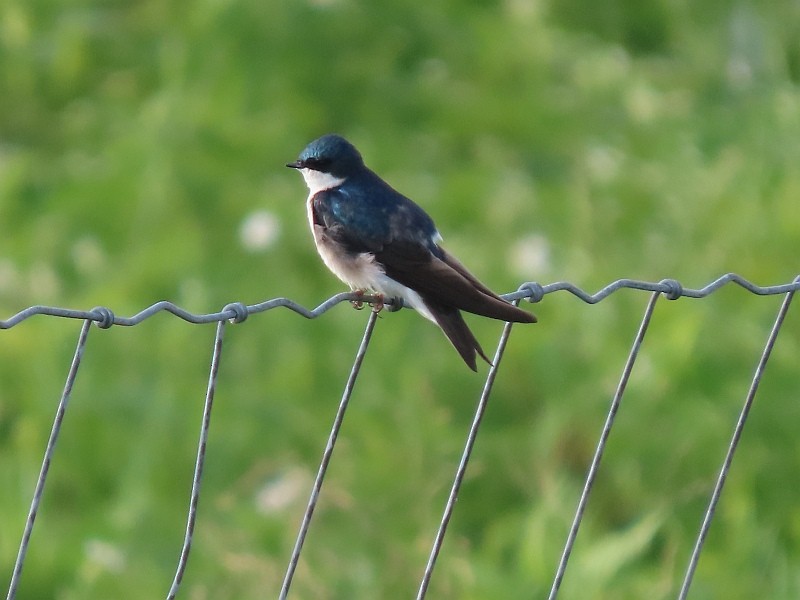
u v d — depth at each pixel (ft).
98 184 47.32
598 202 47.09
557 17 65.05
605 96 57.82
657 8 65.26
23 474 35.42
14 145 55.36
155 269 42.55
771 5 64.69
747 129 52.80
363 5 56.90
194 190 45.68
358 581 30.12
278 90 53.88
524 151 53.72
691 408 34.47
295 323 40.16
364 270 24.13
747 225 42.16
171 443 35.58
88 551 31.73
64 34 59.77
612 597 29.91
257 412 36.37
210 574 30.78
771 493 32.94
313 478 33.81
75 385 37.47
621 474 33.94
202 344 39.81
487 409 37.40
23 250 45.55
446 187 49.55
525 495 34.19
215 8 54.75
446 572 30.45
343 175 25.64
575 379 37.47
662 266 41.60
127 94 57.21
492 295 20.58
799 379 35.19
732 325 36.81
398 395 37.22
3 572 31.78
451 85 56.24
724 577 30.94
